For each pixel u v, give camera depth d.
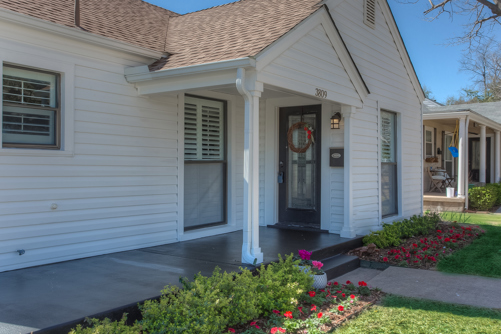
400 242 7.67
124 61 5.87
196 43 6.39
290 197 8.27
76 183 5.32
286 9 6.70
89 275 4.59
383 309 4.61
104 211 5.66
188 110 6.99
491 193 13.22
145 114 6.16
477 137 20.08
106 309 3.45
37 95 5.01
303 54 5.92
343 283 5.66
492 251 7.34
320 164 7.91
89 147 5.45
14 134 4.82
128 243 5.96
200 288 3.67
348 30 7.83
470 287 5.45
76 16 5.39
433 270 6.30
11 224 4.74
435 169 15.47
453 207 13.02
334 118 7.55
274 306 4.16
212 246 6.32
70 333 2.91
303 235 7.39
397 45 9.56
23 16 4.64
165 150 6.47
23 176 4.82
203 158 7.27
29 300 3.69
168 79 5.64
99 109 5.56
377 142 8.59
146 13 8.21
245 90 5.03
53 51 5.05
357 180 7.82
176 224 6.68
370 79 8.46
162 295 3.77
